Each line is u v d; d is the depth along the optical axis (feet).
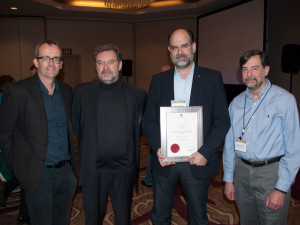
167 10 24.45
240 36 19.92
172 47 5.68
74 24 27.27
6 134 5.62
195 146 5.60
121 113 6.02
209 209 9.28
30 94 5.61
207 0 21.80
